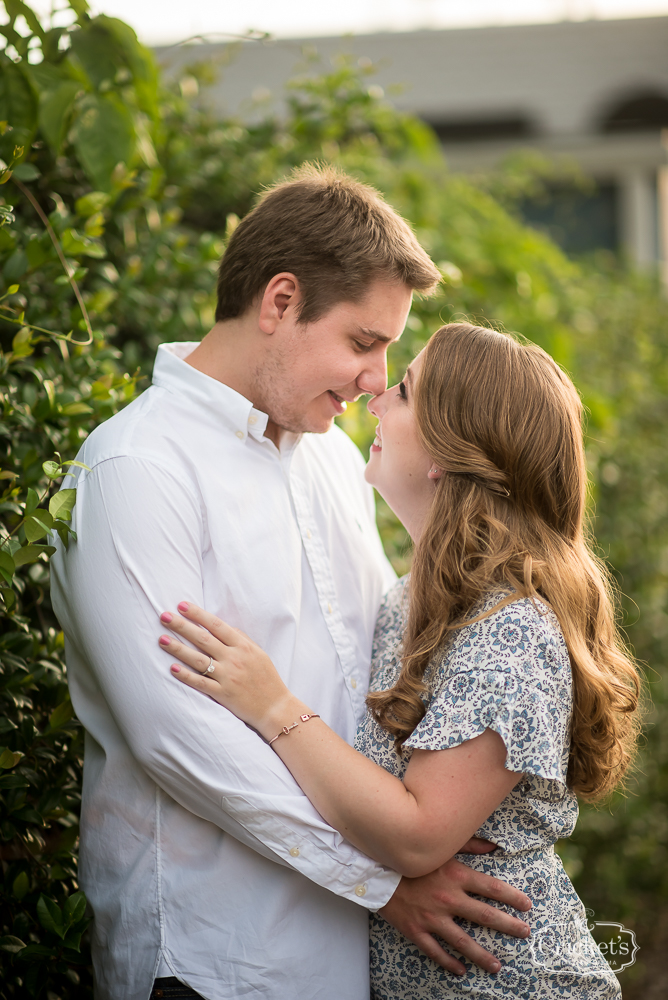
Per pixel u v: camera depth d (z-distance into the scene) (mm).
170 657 1396
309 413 1613
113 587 1400
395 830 1379
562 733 1461
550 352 3727
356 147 3145
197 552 1479
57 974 1615
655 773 3879
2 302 1774
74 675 1566
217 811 1400
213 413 1571
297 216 1546
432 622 1522
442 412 1597
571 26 8422
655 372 5027
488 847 1494
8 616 1631
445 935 1467
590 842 3449
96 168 1931
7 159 1856
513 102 8109
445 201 3984
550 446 1581
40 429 1710
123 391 1799
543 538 1559
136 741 1395
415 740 1414
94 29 2008
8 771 1575
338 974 1511
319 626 1640
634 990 3230
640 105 8047
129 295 2146
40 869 1676
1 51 1899
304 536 1655
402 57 8156
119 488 1433
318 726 1439
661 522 4230
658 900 3732
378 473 1714
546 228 8070
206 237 2330
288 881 1479
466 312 3305
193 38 2600
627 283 5848
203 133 2734
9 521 1695
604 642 1670
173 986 1446
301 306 1542
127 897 1490
